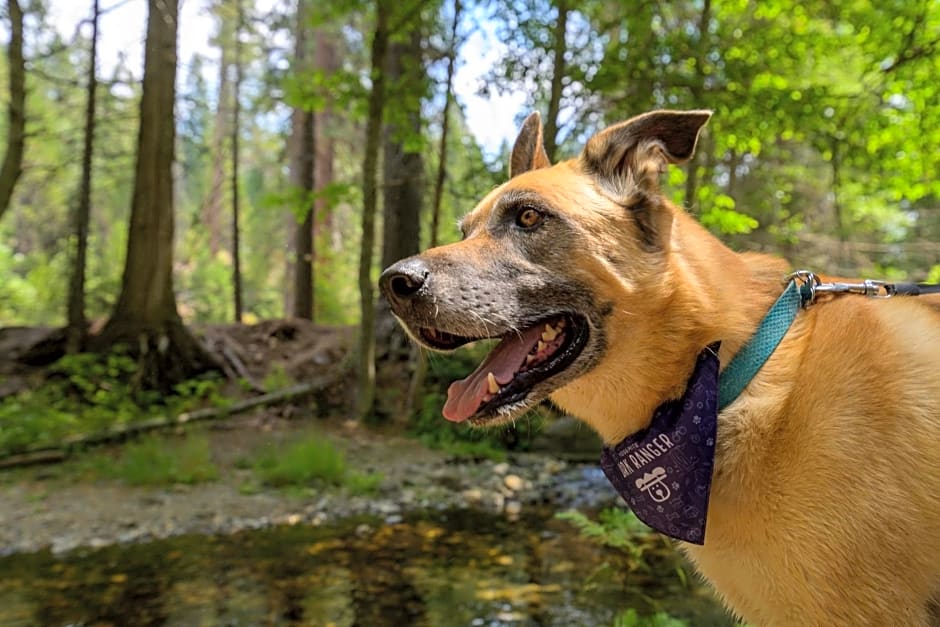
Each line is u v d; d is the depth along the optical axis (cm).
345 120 596
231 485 233
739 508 64
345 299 619
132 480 228
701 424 64
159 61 337
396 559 168
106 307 466
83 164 341
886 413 60
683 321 67
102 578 155
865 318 65
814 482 60
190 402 312
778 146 386
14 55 307
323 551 174
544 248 70
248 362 367
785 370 66
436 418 322
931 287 73
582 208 70
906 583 58
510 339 72
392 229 398
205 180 816
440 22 315
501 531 193
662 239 69
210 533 188
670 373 68
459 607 137
